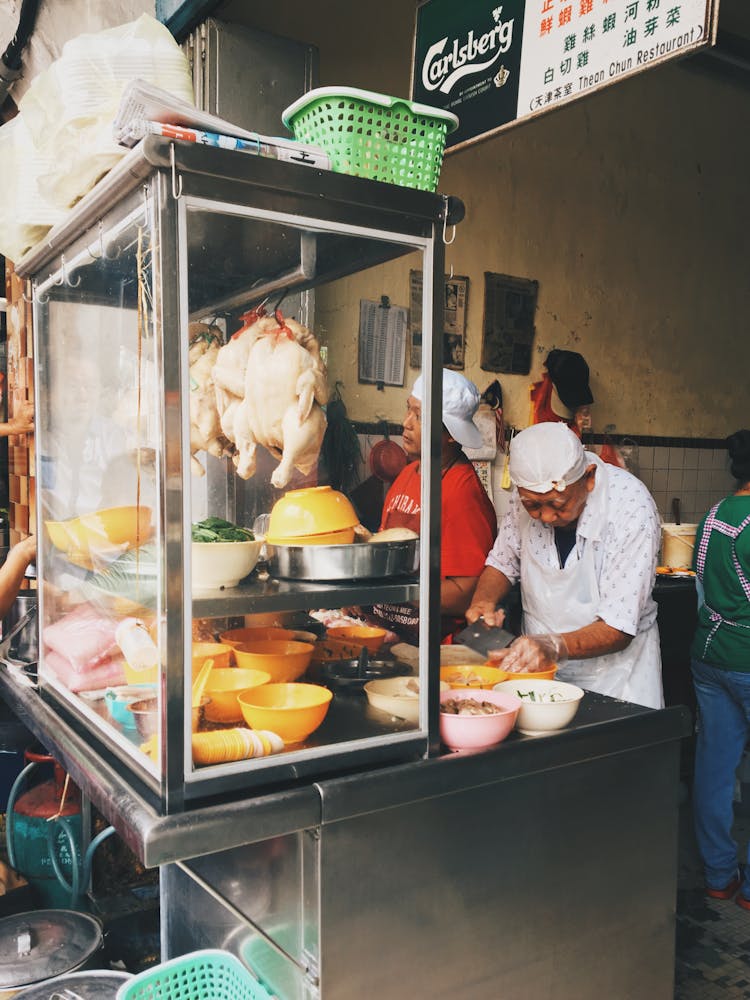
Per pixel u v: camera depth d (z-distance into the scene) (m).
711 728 3.05
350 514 1.44
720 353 5.25
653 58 1.89
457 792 1.38
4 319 3.10
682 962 2.69
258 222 1.28
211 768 1.22
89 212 1.41
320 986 1.26
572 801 1.54
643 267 4.79
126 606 1.41
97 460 1.60
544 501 2.18
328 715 1.48
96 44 1.55
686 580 4.21
